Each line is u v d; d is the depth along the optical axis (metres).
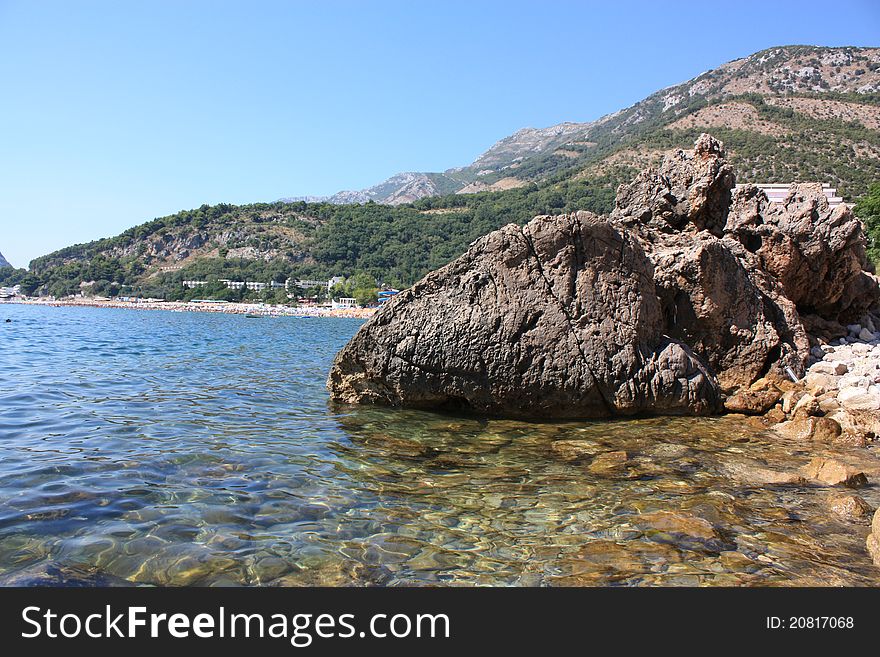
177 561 5.18
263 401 13.05
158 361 21.06
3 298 171.50
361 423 10.84
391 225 192.75
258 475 7.62
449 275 11.49
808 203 15.55
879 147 124.44
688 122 182.12
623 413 11.16
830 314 17.36
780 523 6.17
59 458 7.99
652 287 12.00
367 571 5.16
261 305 145.62
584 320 11.05
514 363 11.00
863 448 9.09
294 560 5.30
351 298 142.75
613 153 188.00
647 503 6.76
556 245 11.23
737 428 10.34
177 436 9.52
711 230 15.90
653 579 5.04
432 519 6.31
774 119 159.38
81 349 25.45
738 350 12.62
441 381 11.45
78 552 5.23
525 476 7.79
